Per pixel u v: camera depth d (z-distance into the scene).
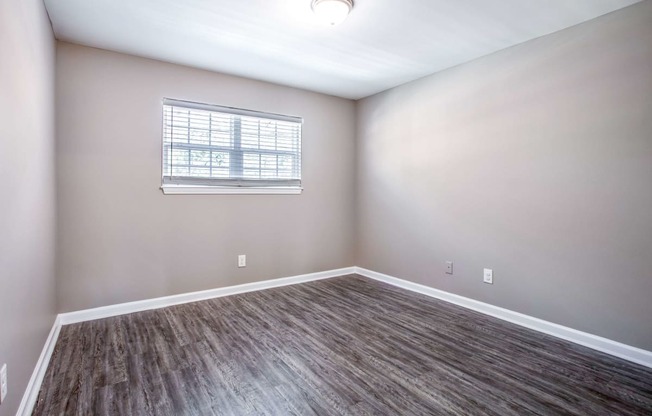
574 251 2.48
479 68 3.08
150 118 3.10
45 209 2.20
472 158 3.15
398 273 3.95
